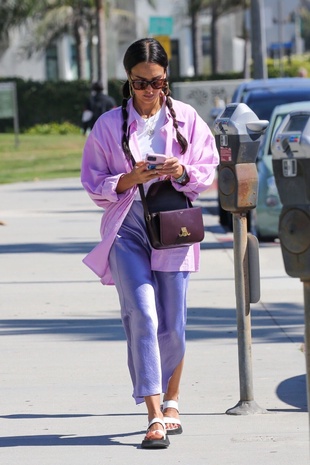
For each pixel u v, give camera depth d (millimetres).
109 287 27469
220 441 14844
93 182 14898
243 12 131750
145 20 138500
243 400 16297
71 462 14078
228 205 15531
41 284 28016
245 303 16016
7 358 20000
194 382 18078
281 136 10648
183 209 14586
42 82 124812
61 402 17047
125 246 14633
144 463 13938
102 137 14828
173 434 15180
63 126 122375
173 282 14766
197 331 22078
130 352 14859
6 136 114375
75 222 41562
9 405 16938
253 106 40188
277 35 68188
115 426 15719
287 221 10727
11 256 33031
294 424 15602
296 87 41094
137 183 14406
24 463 14094
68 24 129125
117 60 140125
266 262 31438
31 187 58875
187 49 148125
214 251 33531
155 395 14406
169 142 14781
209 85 75062
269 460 13945
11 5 127500
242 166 15344
